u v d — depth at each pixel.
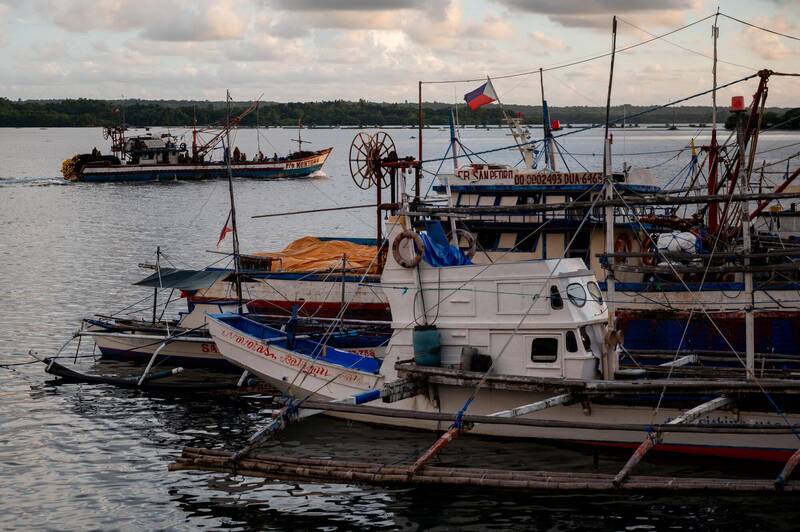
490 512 24.41
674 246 37.47
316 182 167.25
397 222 30.56
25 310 50.81
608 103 28.33
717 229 38.81
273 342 33.50
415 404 29.56
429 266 29.31
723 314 34.06
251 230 92.00
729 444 26.59
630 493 24.95
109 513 24.45
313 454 28.59
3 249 76.81
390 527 23.62
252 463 26.16
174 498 25.45
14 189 150.12
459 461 27.58
